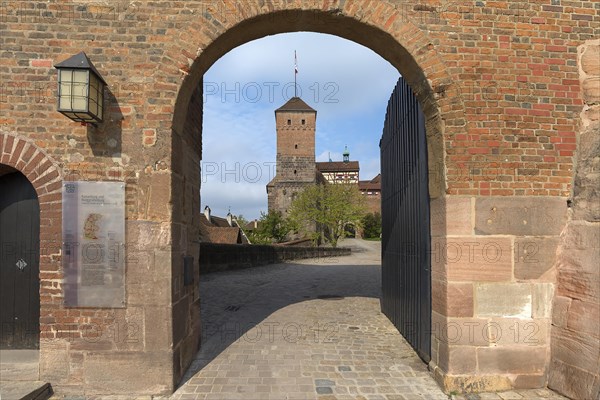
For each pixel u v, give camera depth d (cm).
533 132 431
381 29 428
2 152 399
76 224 401
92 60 410
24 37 408
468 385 411
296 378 443
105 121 407
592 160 414
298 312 782
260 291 1046
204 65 448
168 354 402
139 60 412
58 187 402
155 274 404
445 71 430
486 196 423
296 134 4647
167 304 403
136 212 405
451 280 418
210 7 419
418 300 521
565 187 429
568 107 436
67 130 405
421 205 507
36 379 396
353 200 3303
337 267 1798
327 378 443
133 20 415
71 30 411
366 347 554
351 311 795
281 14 427
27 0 411
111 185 404
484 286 418
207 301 895
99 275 401
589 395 373
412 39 430
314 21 445
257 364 485
